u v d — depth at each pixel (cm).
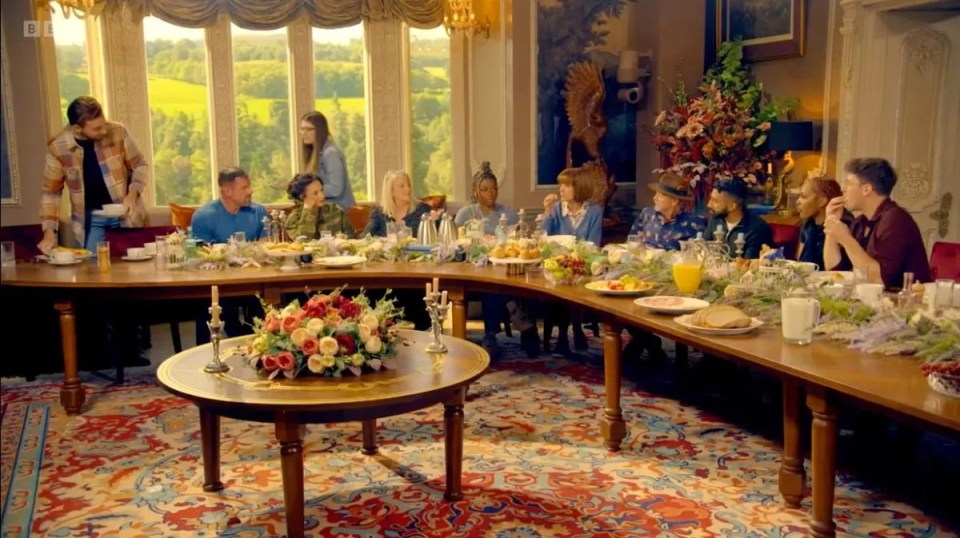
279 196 713
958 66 581
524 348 526
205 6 657
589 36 729
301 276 432
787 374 254
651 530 280
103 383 475
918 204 593
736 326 283
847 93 600
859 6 584
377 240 491
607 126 748
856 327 274
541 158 720
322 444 370
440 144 745
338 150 617
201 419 314
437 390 271
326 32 709
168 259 443
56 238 520
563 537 276
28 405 433
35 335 480
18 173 579
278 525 290
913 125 588
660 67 729
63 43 629
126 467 346
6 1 563
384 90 723
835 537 263
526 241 447
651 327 307
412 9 707
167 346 575
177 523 292
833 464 250
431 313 319
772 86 693
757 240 451
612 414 354
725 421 394
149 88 664
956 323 256
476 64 726
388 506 303
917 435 355
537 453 355
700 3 730
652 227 499
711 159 648
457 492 306
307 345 282
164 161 675
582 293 370
